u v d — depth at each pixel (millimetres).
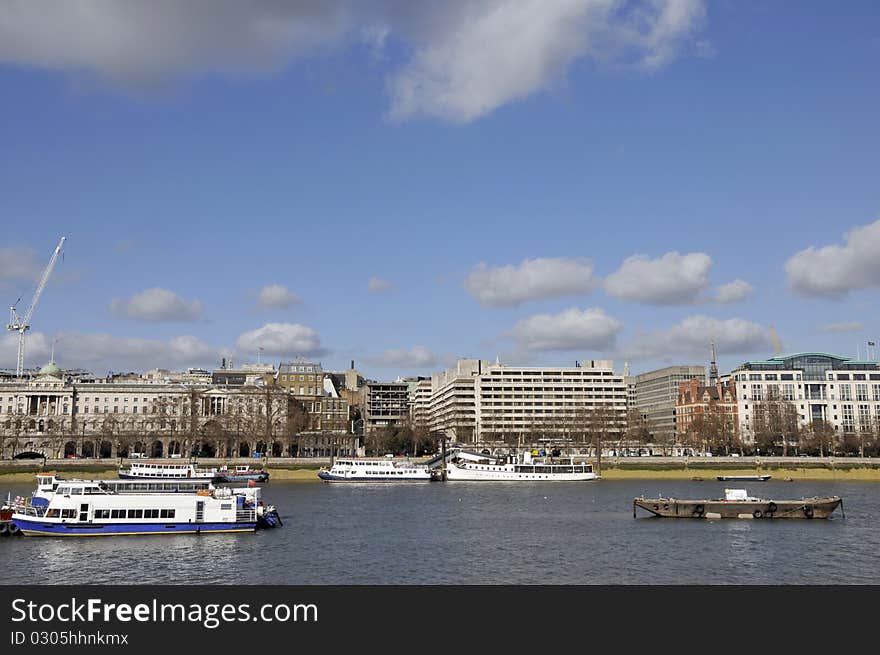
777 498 186375
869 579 91188
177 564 97312
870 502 175625
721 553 105875
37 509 115875
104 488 119562
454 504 169250
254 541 113625
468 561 100375
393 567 96562
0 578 90000
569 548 109312
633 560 101250
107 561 98688
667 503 141375
